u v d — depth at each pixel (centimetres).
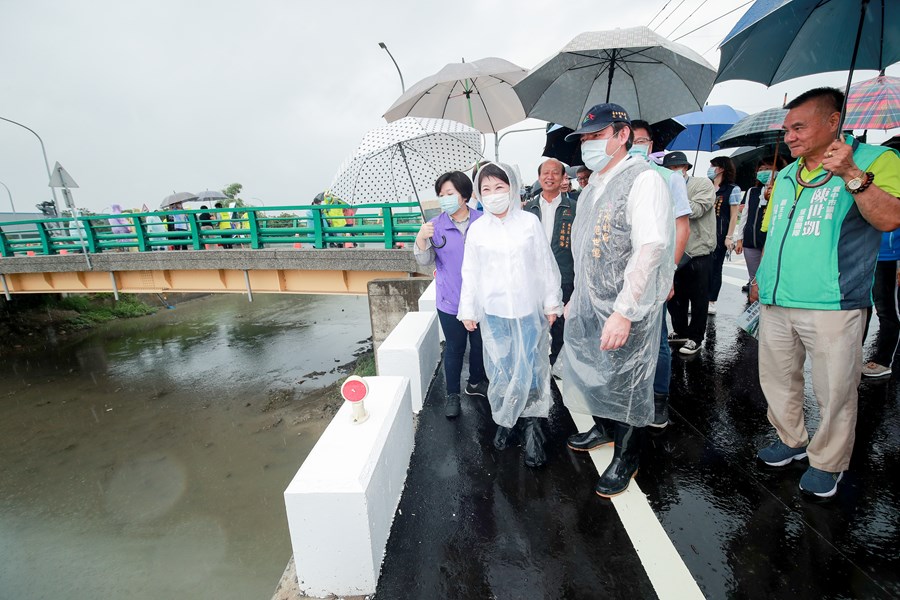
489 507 203
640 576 161
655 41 253
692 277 351
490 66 495
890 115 297
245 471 712
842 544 168
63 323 1584
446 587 163
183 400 1014
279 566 515
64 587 505
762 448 232
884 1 174
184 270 1004
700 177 337
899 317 288
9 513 642
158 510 628
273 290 956
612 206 179
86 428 894
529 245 218
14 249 1138
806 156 178
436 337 385
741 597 150
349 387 196
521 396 224
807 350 184
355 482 155
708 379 323
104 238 1064
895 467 210
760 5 179
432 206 980
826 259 171
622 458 202
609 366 188
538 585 161
